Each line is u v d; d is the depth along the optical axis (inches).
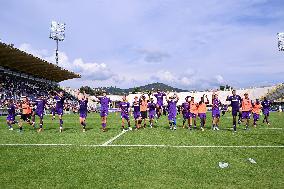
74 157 328.5
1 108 1418.6
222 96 3420.3
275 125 805.9
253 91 3289.9
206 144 416.5
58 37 2348.7
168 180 235.5
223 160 307.9
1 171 266.2
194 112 660.7
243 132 592.1
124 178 241.9
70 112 1956.2
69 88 2723.9
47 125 802.2
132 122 940.0
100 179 239.8
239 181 231.8
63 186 221.6
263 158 317.7
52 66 2058.3
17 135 542.3
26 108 694.5
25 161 307.7
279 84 3122.5
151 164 291.6
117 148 386.6
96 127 732.0
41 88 2190.0
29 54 1656.0
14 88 1806.1
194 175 250.1
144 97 717.3
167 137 502.3
